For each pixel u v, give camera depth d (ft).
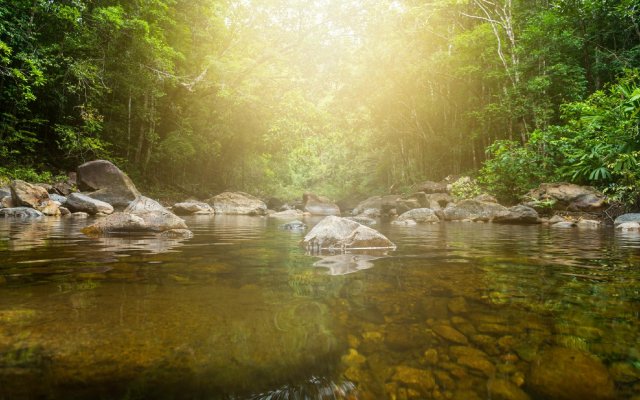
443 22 56.70
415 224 26.81
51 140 49.78
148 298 4.94
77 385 2.61
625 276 6.84
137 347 3.29
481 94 54.34
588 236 16.08
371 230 11.65
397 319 4.27
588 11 36.99
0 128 37.99
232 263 8.04
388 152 77.20
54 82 41.91
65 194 35.99
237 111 67.72
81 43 40.57
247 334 3.69
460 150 58.49
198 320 4.06
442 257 9.34
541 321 4.25
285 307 4.64
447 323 4.17
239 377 2.83
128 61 45.78
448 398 2.69
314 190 108.78
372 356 3.32
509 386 2.85
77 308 4.39
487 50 46.60
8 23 33.63
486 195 36.86
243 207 43.78
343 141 79.51
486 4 52.34
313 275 6.75
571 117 32.78
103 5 41.47
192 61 58.39
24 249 9.55
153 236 13.89
